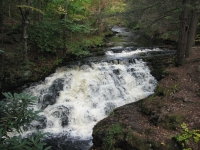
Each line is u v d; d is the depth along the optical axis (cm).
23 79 1094
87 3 1736
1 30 1227
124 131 628
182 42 1058
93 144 699
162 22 1189
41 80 1169
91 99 1029
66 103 984
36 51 1298
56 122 903
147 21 1179
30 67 1159
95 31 2031
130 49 1599
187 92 788
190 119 620
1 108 315
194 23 1105
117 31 2805
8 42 1216
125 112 775
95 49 1628
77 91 1064
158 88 893
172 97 777
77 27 1388
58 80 1126
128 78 1154
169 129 608
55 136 806
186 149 504
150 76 1176
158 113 689
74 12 1623
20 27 1321
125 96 1045
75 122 909
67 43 1487
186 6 895
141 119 708
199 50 1288
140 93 1070
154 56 1332
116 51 1560
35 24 1321
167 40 1802
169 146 533
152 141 558
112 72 1173
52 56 1345
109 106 977
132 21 1189
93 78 1142
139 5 1095
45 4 1559
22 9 1109
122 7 1894
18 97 319
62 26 1395
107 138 627
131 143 573
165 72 1043
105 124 700
